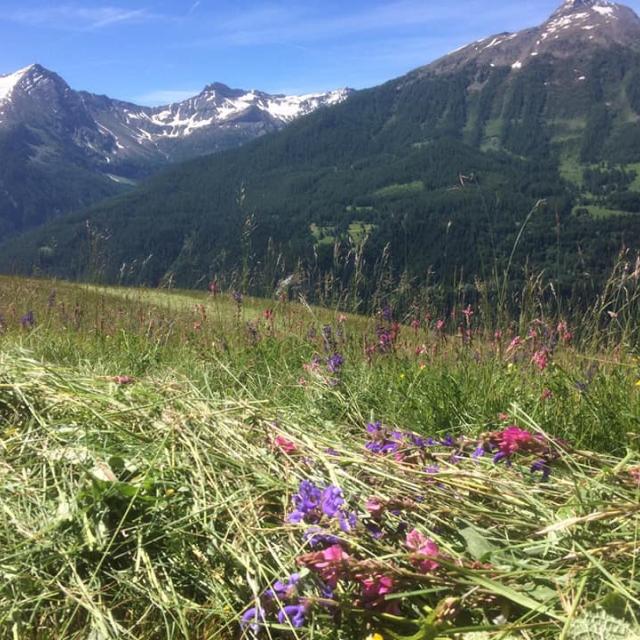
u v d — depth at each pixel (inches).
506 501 77.2
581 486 75.4
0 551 75.2
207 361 201.9
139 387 124.4
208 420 105.6
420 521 76.5
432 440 101.0
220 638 68.7
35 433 103.5
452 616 61.3
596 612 56.1
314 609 63.8
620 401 143.9
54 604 71.0
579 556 63.7
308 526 70.4
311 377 174.1
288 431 104.9
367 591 63.9
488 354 194.9
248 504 81.1
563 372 155.1
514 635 60.0
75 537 78.3
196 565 76.1
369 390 163.8
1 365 128.3
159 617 71.1
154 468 90.8
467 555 71.1
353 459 89.0
